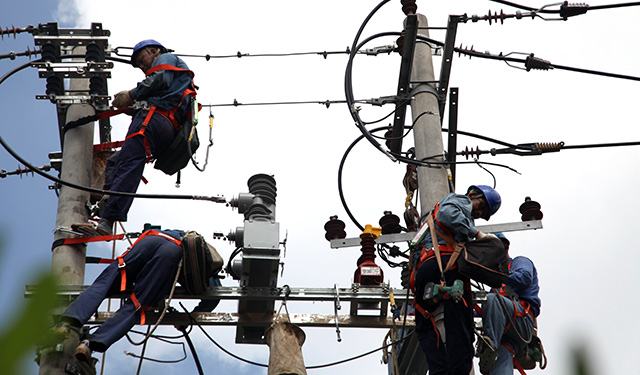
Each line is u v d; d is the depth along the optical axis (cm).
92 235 1191
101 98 1357
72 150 1316
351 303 1179
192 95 1329
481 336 1081
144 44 1380
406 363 1274
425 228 1023
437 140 1367
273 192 1249
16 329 104
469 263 950
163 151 1313
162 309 1145
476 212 1117
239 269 1192
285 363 1082
